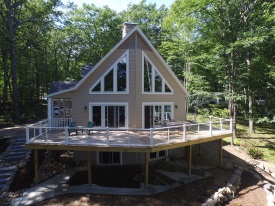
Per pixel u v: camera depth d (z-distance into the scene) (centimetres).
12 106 3066
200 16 2139
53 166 1384
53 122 1541
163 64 1561
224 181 1312
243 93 2575
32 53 3553
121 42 1452
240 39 1955
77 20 3900
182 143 1272
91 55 4119
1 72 3291
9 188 1130
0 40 2603
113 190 1138
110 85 1491
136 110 1505
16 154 1533
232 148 1995
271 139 2297
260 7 1975
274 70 2042
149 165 1490
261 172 1547
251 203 1133
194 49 2489
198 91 2445
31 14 2881
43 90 4181
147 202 1041
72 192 1105
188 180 1289
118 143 1194
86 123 1484
